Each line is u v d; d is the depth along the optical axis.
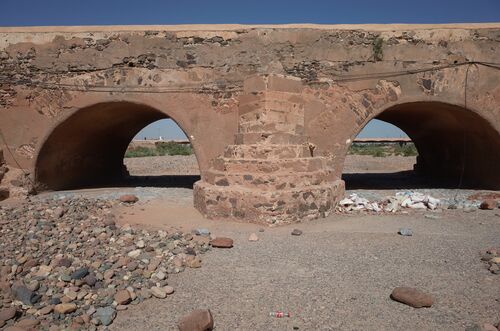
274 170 8.05
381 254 5.81
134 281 4.79
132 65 11.37
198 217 8.34
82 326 3.83
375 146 36.56
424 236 6.77
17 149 11.70
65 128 12.04
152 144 37.00
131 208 9.28
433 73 10.96
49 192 12.47
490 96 10.98
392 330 3.68
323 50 10.98
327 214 8.59
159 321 3.95
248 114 9.09
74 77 11.47
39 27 11.58
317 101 11.00
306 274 5.07
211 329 3.75
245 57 11.12
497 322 3.69
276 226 7.63
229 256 5.84
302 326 3.78
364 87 11.00
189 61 11.27
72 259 5.26
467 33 10.91
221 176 8.38
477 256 5.64
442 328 3.70
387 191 12.56
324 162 9.73
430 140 16.20
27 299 4.20
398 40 10.96
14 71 11.62
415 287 4.60
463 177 14.34
